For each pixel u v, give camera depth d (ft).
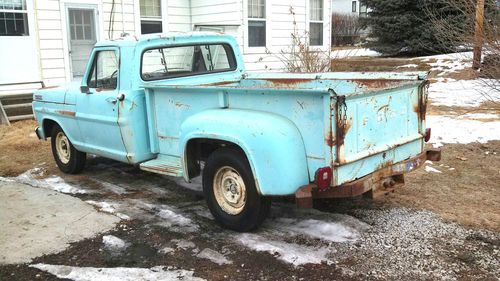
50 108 22.88
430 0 49.98
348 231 15.11
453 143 25.26
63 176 22.76
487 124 28.40
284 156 13.26
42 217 17.24
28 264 13.80
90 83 20.36
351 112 13.15
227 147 15.14
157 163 17.97
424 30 56.95
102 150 20.30
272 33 47.21
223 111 15.07
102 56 19.57
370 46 63.52
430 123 29.53
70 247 14.80
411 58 56.44
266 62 46.91
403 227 15.37
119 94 18.35
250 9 45.62
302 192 13.20
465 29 28.04
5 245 15.02
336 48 58.18
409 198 17.93
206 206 18.07
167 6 45.52
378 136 14.25
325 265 13.07
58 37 38.60
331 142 12.75
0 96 35.04
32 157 26.37
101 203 18.56
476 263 13.05
